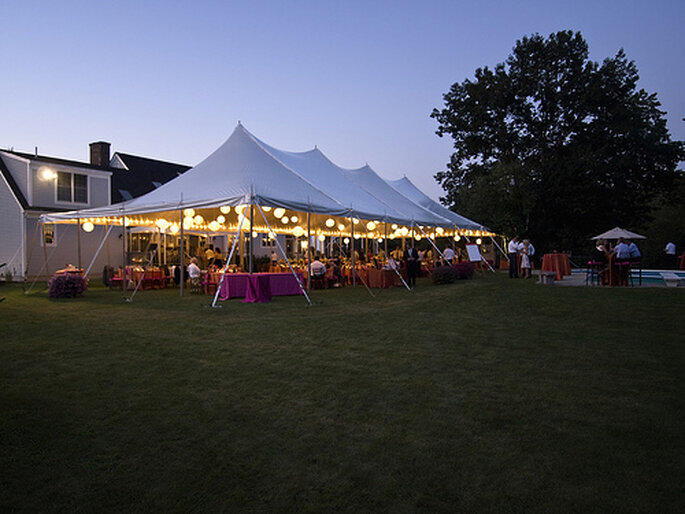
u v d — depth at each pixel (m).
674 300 9.46
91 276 22.31
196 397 4.50
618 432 3.61
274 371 5.38
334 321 8.76
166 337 7.30
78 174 22.30
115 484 2.90
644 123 29.45
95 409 4.17
